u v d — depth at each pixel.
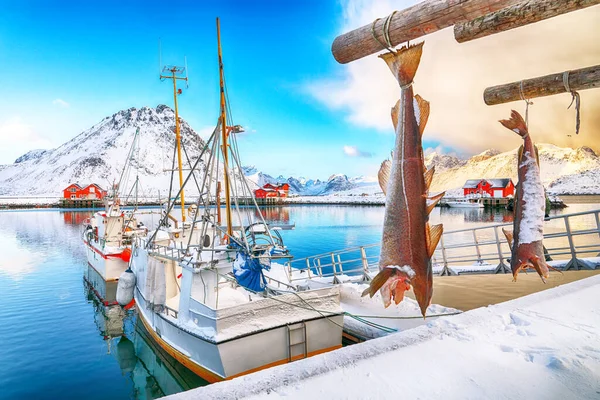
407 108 2.31
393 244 2.37
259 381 3.47
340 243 35.97
